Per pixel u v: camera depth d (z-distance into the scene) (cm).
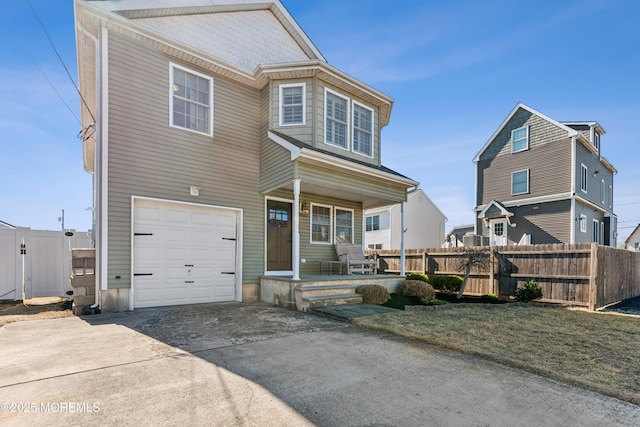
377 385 300
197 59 759
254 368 338
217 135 793
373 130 978
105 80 641
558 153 1535
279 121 838
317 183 769
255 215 845
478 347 422
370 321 555
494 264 916
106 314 611
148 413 243
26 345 410
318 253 988
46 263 799
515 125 1714
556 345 442
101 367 335
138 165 673
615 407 266
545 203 1572
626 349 428
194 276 747
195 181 750
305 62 805
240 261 809
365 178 875
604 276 809
